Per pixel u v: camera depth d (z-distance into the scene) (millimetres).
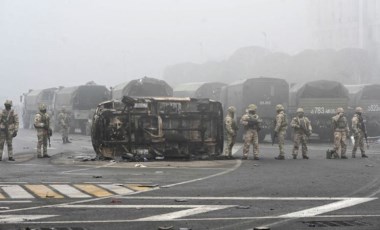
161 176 15492
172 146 21422
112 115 21125
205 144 21953
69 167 18516
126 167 18516
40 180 14430
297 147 22500
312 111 37031
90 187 12859
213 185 13305
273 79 37062
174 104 21453
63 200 10773
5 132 21469
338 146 22625
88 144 33281
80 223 8391
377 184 13477
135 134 21078
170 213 9328
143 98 21125
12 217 8906
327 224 8328
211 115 21953
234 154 25344
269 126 37062
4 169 17766
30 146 31625
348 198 11109
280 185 13305
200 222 8500
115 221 8570
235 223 8422
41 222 8469
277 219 8766
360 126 23141
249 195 11547
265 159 22031
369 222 8492
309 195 11555
